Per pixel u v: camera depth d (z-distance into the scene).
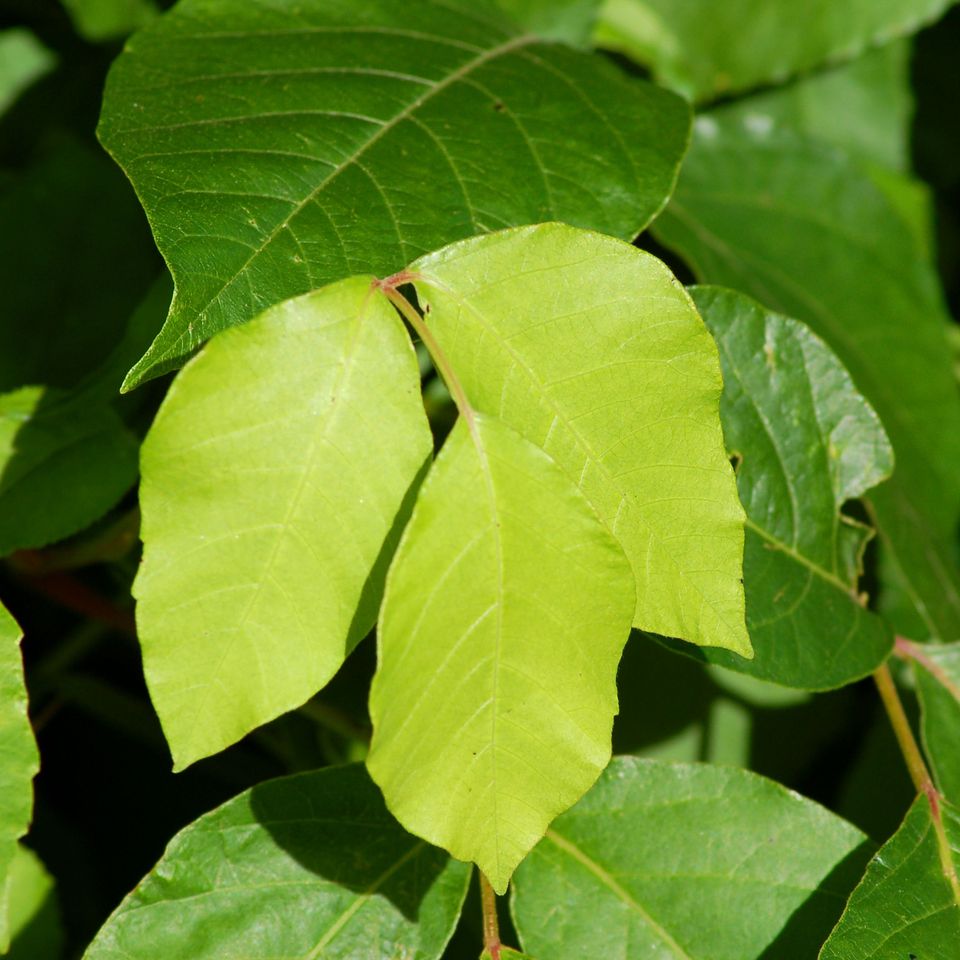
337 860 0.64
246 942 0.63
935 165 1.05
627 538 0.60
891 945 0.63
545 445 0.59
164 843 0.83
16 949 0.69
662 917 0.65
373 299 0.58
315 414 0.58
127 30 0.92
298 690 0.59
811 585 0.68
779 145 0.88
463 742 0.58
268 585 0.58
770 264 0.83
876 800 0.74
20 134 0.95
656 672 0.74
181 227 0.61
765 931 0.64
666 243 0.74
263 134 0.64
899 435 0.82
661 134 0.67
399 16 0.70
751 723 0.75
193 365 0.57
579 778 0.59
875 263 0.87
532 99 0.67
